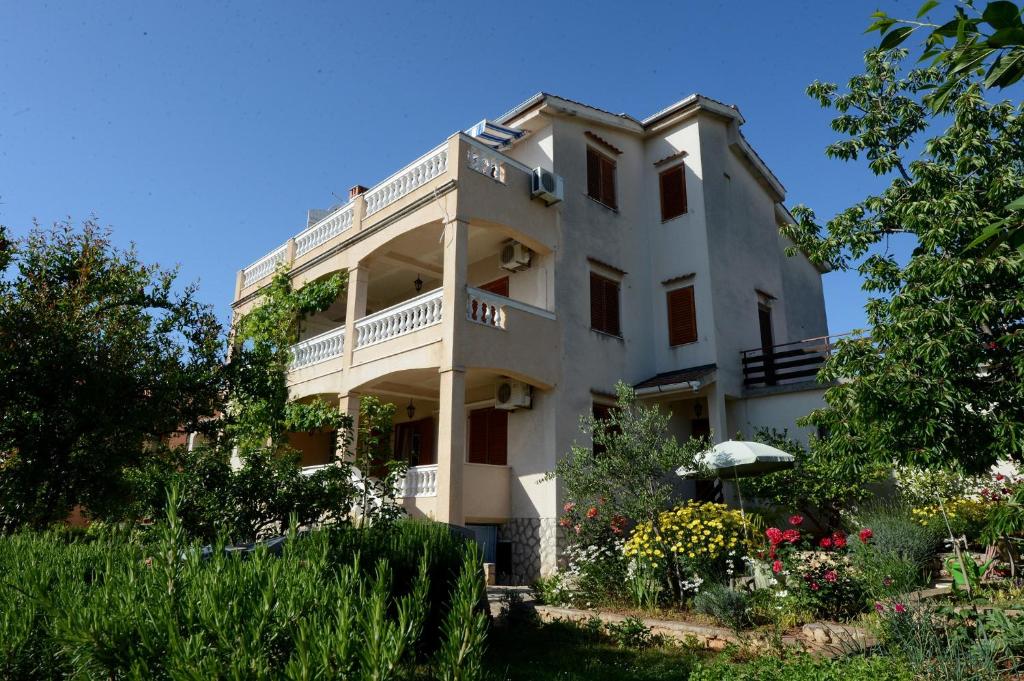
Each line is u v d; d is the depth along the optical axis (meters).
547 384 14.12
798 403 15.52
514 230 14.46
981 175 8.38
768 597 8.70
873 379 7.55
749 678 5.54
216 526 7.80
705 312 16.50
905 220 8.68
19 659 3.25
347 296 17.14
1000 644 5.84
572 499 11.87
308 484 8.98
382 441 9.49
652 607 9.59
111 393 7.75
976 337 7.29
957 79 2.82
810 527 14.52
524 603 10.39
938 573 10.59
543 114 16.14
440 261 17.06
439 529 8.04
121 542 6.48
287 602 3.20
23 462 7.54
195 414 9.43
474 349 12.95
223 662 2.91
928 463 7.31
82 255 9.05
